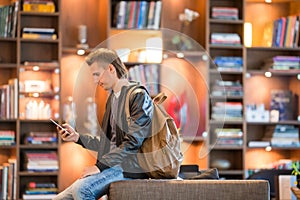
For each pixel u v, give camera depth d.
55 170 7.68
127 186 3.90
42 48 7.95
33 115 7.71
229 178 8.23
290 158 8.57
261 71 8.27
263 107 8.33
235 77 8.35
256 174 6.61
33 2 7.77
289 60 8.34
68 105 7.95
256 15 8.57
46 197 7.61
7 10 7.71
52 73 7.94
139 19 7.95
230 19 8.19
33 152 7.74
